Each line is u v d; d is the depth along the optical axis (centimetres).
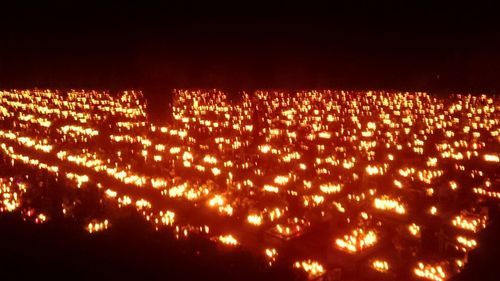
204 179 1625
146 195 1465
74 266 468
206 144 2088
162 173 1684
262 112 2462
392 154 1920
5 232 508
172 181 1548
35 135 2314
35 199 1112
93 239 522
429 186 1505
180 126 2378
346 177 1617
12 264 461
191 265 507
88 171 1748
